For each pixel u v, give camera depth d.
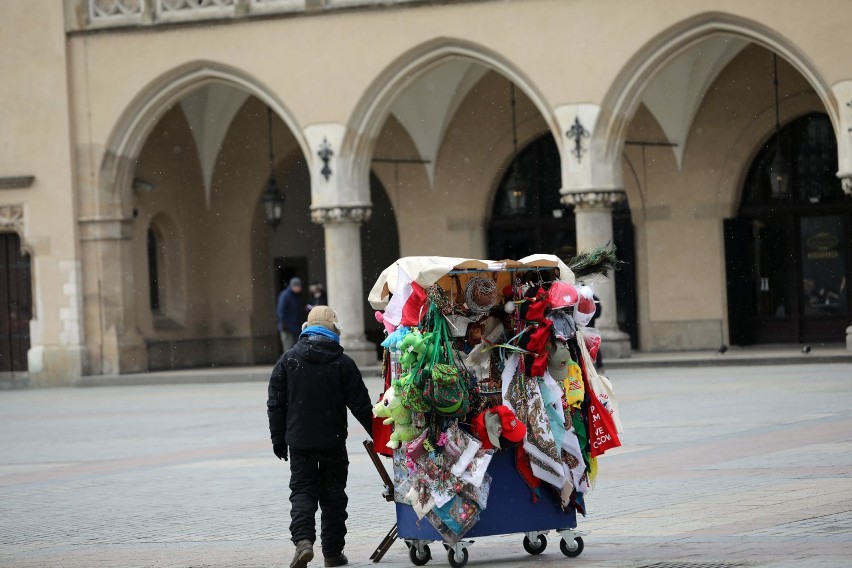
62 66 38.09
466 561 10.88
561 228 40.53
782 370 30.03
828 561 9.67
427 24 35.09
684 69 37.12
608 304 35.09
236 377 36.69
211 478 17.42
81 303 38.50
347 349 36.12
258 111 42.66
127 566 11.68
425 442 10.76
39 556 12.49
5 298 39.66
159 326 41.44
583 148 34.00
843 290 37.53
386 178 41.69
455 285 11.21
